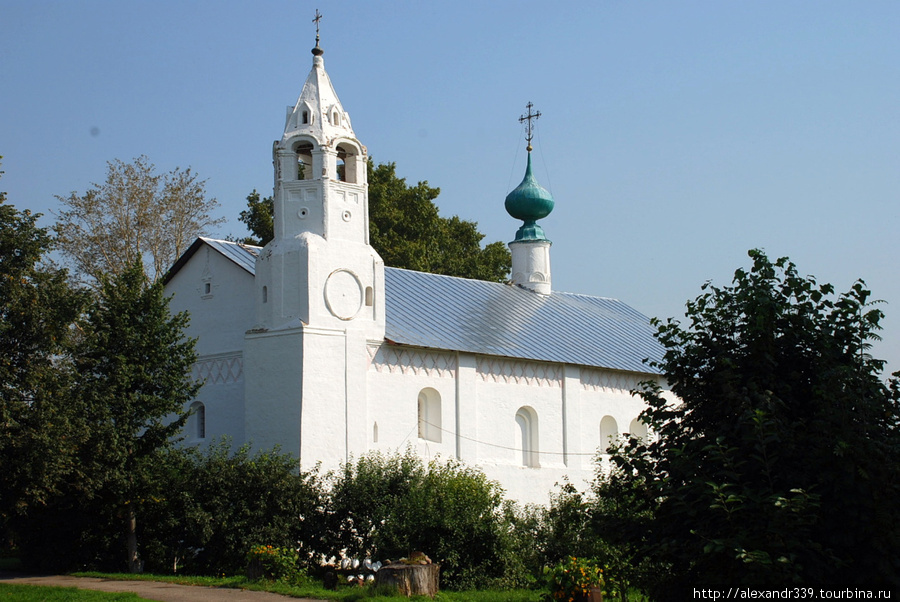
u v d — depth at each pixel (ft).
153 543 119.24
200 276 149.07
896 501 56.75
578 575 86.02
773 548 55.77
